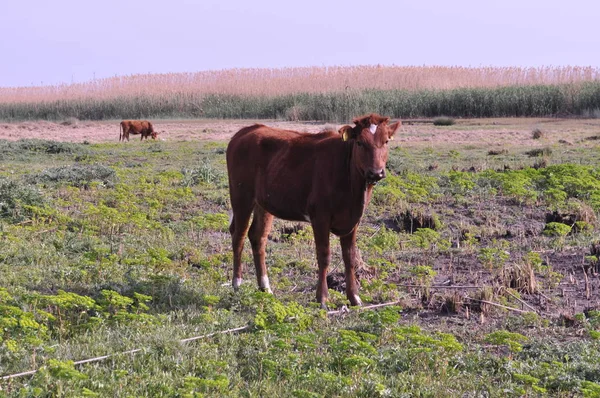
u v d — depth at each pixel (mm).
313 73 52938
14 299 7574
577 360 6555
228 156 9180
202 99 48125
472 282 9320
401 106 40125
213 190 15648
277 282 9266
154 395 5754
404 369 6414
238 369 6449
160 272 9438
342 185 8039
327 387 5969
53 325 7336
